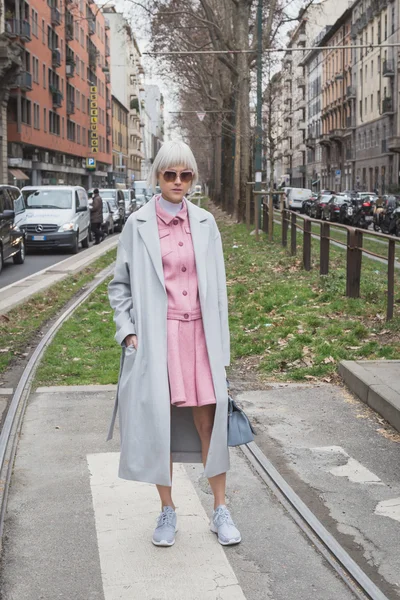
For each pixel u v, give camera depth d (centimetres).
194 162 396
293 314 1055
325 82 9519
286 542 409
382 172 6800
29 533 421
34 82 5706
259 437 586
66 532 421
